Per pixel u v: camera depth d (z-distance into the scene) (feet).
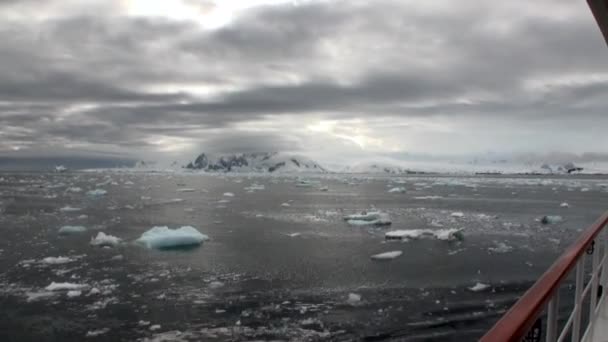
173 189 231.09
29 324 34.17
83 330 33.14
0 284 44.73
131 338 31.81
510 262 54.49
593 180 354.54
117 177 409.08
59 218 97.91
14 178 344.69
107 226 88.33
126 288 43.98
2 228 81.35
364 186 269.44
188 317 35.94
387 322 34.68
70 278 47.34
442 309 37.52
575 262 5.23
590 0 7.68
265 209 127.65
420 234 74.90
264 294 42.29
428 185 271.08
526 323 3.34
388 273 50.16
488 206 132.67
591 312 8.91
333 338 31.71
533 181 326.24
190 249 64.80
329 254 61.31
